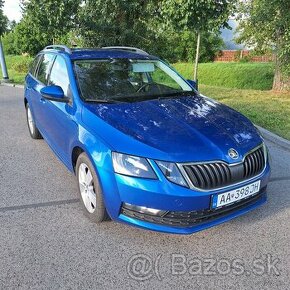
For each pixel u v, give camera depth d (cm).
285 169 514
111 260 316
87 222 374
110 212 332
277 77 1148
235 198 325
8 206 412
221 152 320
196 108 403
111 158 319
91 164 345
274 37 1050
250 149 343
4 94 1252
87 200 374
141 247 334
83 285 286
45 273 300
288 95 1074
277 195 435
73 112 394
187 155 309
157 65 495
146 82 456
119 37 1341
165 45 1548
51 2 1166
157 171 304
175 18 851
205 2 788
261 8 928
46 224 373
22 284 287
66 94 425
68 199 428
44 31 1270
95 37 1338
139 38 1383
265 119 773
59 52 503
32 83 589
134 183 306
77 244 338
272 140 651
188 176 304
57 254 324
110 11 1312
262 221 378
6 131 730
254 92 1159
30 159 561
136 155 310
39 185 466
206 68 2153
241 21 1085
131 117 361
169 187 301
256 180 340
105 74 443
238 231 360
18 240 345
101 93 414
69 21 1241
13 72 2352
